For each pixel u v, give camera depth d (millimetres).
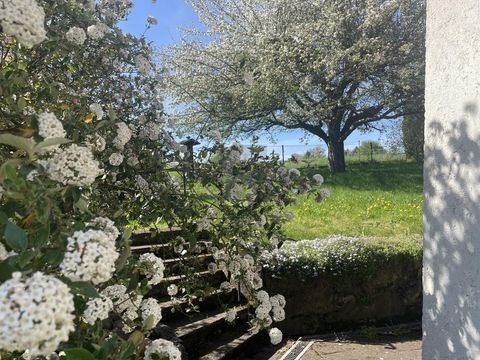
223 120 12922
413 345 3814
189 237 2854
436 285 2496
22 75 1785
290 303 3998
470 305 2246
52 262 1138
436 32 2488
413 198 8539
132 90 2777
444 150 2430
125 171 2631
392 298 4297
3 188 1199
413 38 12578
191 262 3186
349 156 16953
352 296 4164
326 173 12789
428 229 2568
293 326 4016
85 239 1086
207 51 13281
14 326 797
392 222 6539
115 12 2775
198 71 13312
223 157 2699
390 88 13250
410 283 4348
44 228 1179
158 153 2738
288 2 13125
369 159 16594
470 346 2244
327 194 2787
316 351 3695
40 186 1207
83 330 1411
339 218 6855
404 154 16484
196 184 2822
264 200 2672
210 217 2877
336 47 12359
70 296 885
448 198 2402
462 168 2299
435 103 2506
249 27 13680
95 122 2273
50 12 2158
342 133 13969
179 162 2783
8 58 2053
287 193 2730
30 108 1887
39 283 854
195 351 3324
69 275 1046
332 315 4121
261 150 2750
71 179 1408
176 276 3518
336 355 3611
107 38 2527
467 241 2270
